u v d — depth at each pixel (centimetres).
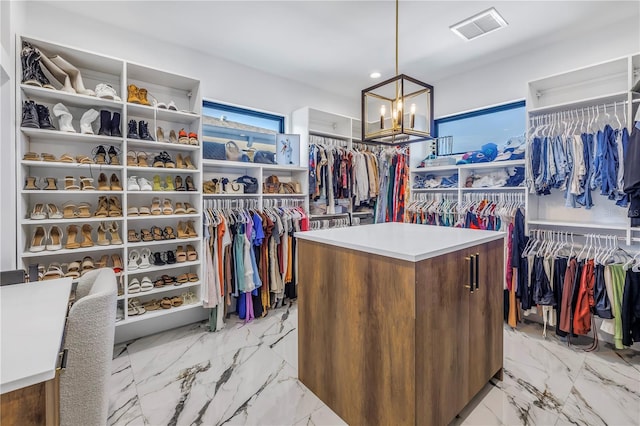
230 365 222
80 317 105
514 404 178
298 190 363
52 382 79
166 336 270
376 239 171
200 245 281
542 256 268
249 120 366
